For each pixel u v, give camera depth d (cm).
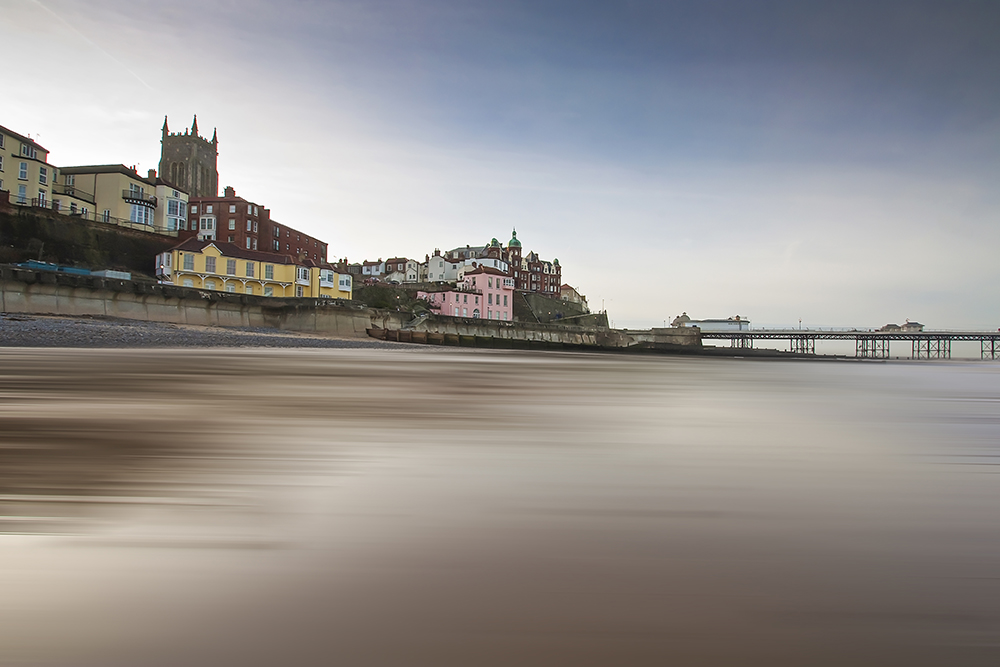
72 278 3556
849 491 410
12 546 269
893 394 1327
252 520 317
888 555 284
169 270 5728
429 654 188
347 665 179
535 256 12769
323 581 241
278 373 1428
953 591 243
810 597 235
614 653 192
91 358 1733
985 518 349
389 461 478
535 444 575
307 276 6731
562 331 6712
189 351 2412
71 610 209
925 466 500
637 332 7575
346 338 4831
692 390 1324
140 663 177
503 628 206
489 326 6062
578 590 239
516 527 319
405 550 279
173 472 416
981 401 1166
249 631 198
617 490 402
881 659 191
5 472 402
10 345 2264
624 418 795
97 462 439
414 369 1786
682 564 269
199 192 11738
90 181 6175
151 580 236
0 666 172
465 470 454
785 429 721
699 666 185
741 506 368
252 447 514
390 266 11744
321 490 382
